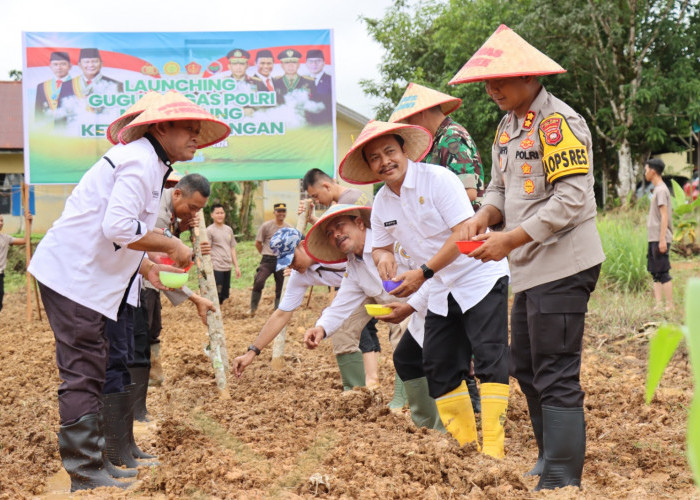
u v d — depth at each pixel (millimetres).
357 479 3359
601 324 8938
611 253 11758
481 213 3756
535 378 3396
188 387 6566
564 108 3291
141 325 5367
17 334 11469
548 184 3348
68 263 3670
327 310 5164
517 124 3467
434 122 5125
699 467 634
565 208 3164
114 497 3406
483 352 4027
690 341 633
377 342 6789
